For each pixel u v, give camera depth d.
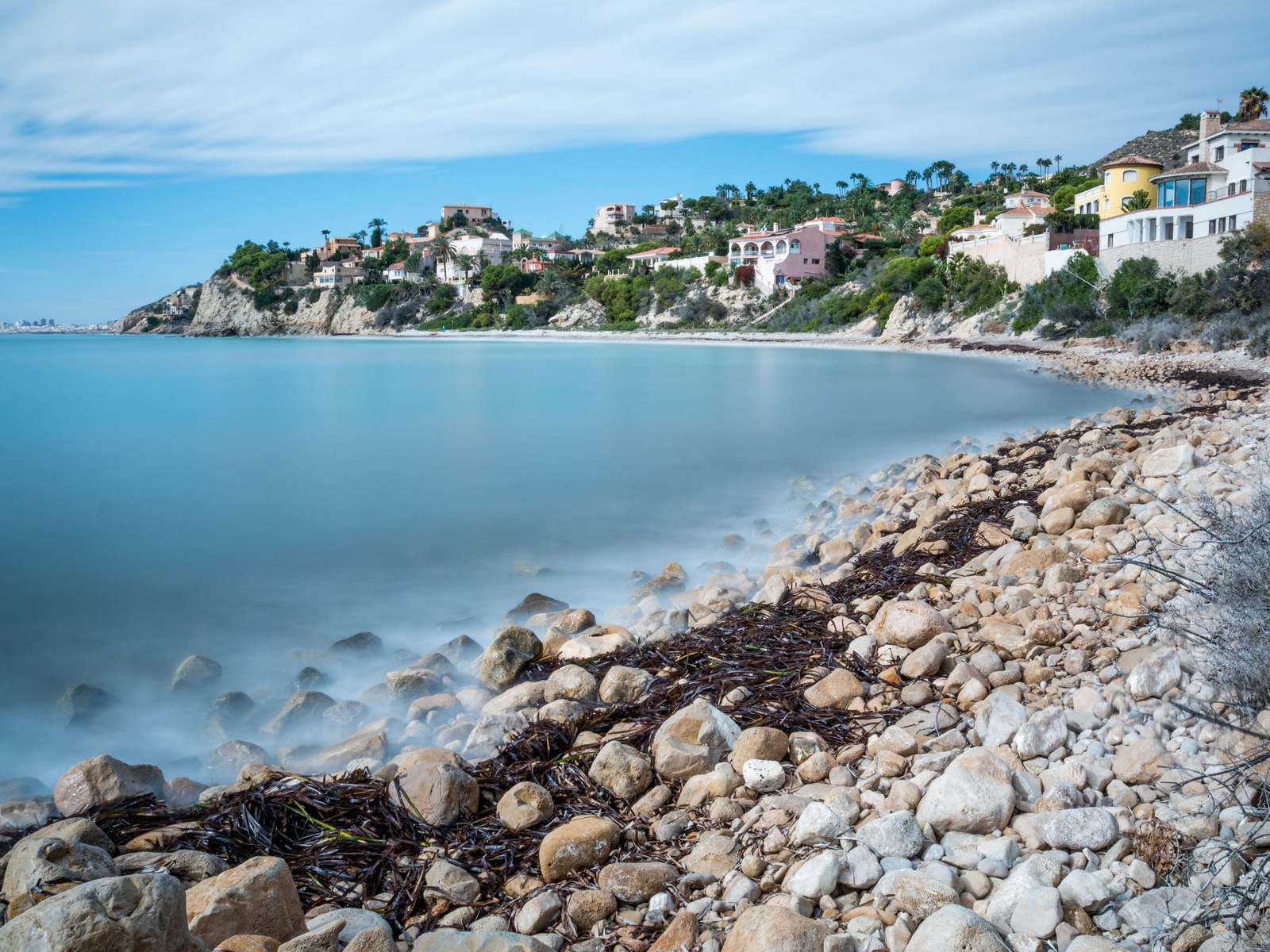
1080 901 4.12
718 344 118.00
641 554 15.97
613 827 5.29
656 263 166.75
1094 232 81.19
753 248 137.25
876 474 21.61
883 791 5.62
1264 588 5.70
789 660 8.13
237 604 14.23
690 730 6.29
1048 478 14.62
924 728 6.38
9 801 6.85
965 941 3.76
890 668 7.41
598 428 36.84
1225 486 10.56
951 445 25.14
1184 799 4.82
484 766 6.53
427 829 5.71
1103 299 69.19
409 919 4.92
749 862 4.84
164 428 40.59
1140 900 4.08
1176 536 9.43
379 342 175.62
